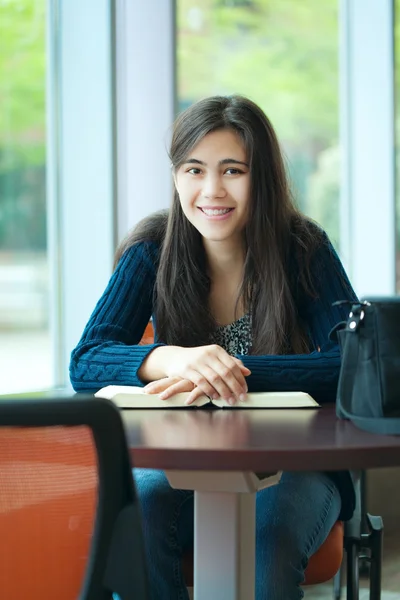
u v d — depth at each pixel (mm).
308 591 3361
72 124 3967
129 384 1941
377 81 5684
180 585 1888
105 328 2141
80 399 1119
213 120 2074
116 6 3918
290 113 5289
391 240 5824
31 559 1214
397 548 3666
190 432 1431
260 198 2141
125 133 4039
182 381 1782
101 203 3957
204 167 2086
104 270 3979
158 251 2283
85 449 1164
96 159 3949
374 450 1289
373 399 1475
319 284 2209
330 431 1443
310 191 5496
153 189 4113
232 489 1500
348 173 5668
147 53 4102
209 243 2193
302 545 1827
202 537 1579
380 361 1485
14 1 3826
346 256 5770
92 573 1177
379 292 5859
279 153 2184
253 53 4992
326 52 5453
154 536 1877
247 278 2176
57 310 4016
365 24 5629
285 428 1476
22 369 3945
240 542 1572
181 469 1276
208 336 2205
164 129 4133
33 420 1098
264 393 1814
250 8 4953
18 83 3848
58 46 3965
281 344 2166
